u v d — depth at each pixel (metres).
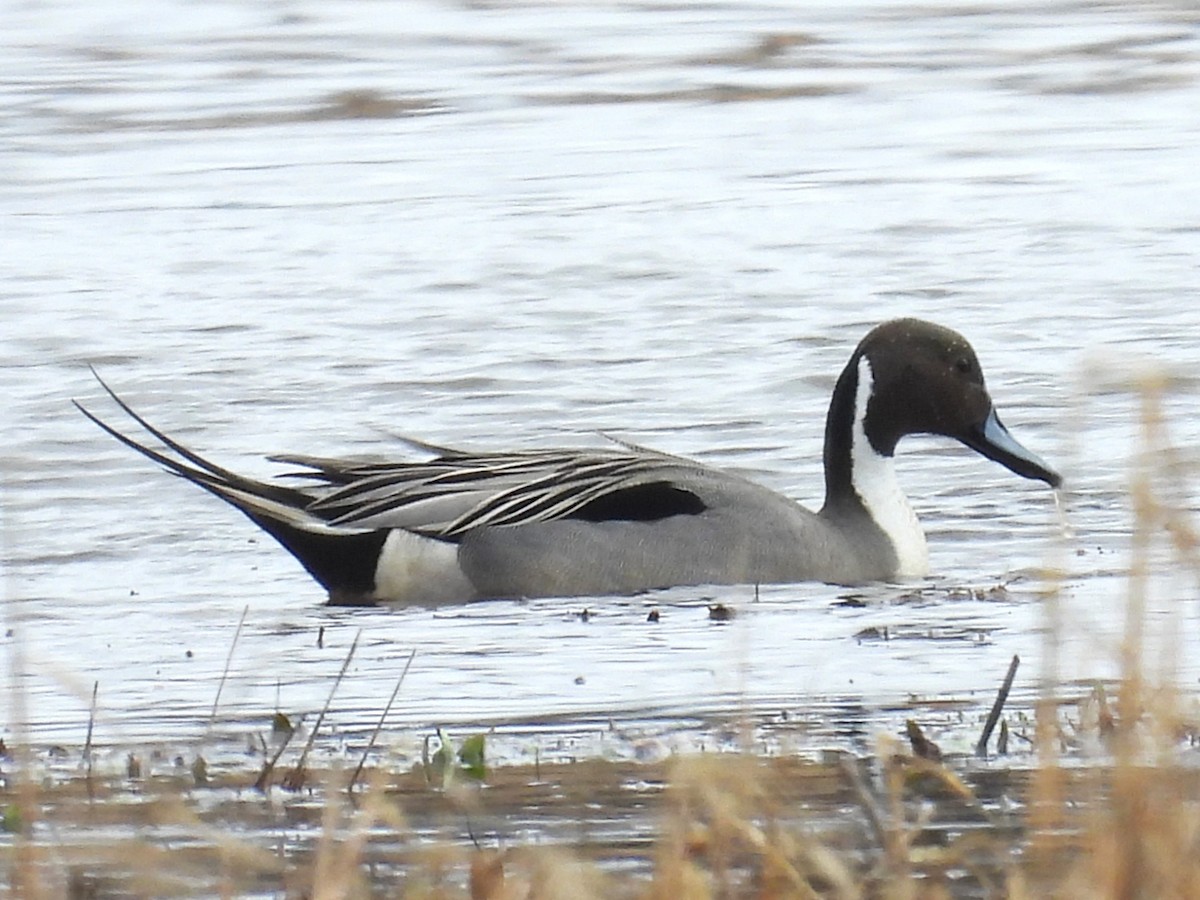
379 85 32.84
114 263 23.11
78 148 28.83
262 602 13.86
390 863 8.75
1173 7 38.16
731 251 23.59
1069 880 7.03
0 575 14.23
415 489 14.43
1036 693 11.13
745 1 39.66
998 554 14.81
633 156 28.67
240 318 20.91
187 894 8.38
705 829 8.02
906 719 10.73
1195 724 9.20
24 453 16.89
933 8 38.66
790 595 13.91
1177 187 26.53
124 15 38.19
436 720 11.04
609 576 14.28
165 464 14.61
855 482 14.78
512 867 8.49
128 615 13.38
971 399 15.02
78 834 9.19
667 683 11.64
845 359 19.47
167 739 10.77
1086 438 17.06
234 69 33.81
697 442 17.30
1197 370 18.73
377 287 22.06
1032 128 30.20
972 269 22.73
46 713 11.29
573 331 20.44
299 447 17.25
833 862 7.39
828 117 31.00
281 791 9.80
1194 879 6.70
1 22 37.75
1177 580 10.64
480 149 29.00
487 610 13.75
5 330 20.50
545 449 16.02
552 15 38.28
